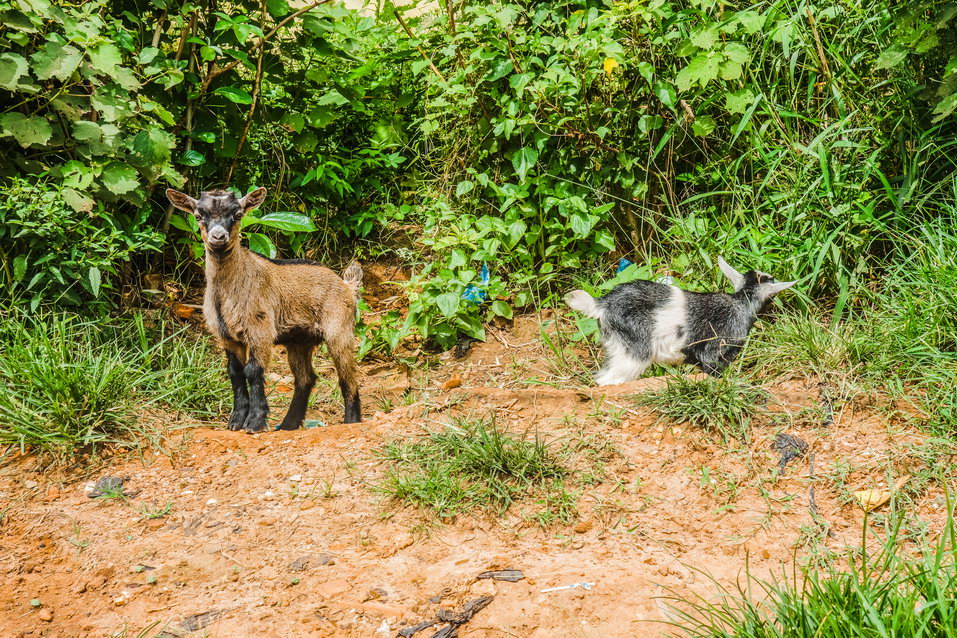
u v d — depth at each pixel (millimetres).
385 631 3248
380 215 7914
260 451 4660
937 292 5004
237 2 7148
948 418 4355
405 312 7199
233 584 3602
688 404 4602
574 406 4895
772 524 3869
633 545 3764
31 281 5535
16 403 4711
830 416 4574
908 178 5707
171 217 6906
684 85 6078
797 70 6766
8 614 3439
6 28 5777
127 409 4918
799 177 6020
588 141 6836
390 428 4789
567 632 3186
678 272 6484
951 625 2688
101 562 3791
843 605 2879
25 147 5703
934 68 5980
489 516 3982
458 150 7566
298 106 7758
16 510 4195
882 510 3912
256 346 5039
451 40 7031
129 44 6391
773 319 5832
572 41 6418
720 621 3164
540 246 7004
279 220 6590
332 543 3855
